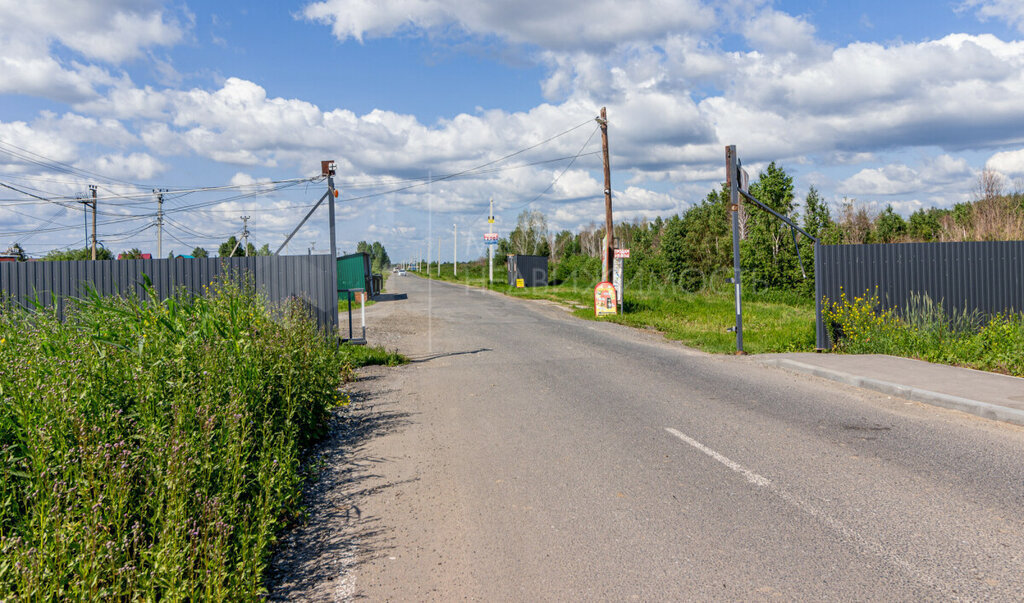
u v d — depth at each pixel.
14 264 12.48
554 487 4.96
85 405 4.09
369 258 39.88
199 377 5.05
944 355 10.52
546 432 6.65
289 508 4.51
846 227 43.12
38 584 2.66
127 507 3.59
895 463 5.39
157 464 3.73
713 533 4.04
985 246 12.58
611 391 8.91
